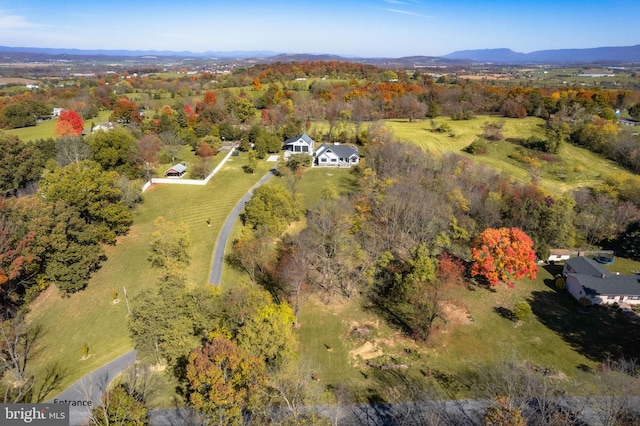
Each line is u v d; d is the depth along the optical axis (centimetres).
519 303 4528
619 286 4856
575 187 8112
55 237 4466
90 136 9225
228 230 6303
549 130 10956
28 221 4541
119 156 7731
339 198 6838
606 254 6012
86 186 5462
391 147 8331
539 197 6544
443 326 4422
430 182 6769
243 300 3781
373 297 4912
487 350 4088
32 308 4438
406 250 5566
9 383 3481
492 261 5003
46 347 3916
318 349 4050
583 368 3838
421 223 5775
